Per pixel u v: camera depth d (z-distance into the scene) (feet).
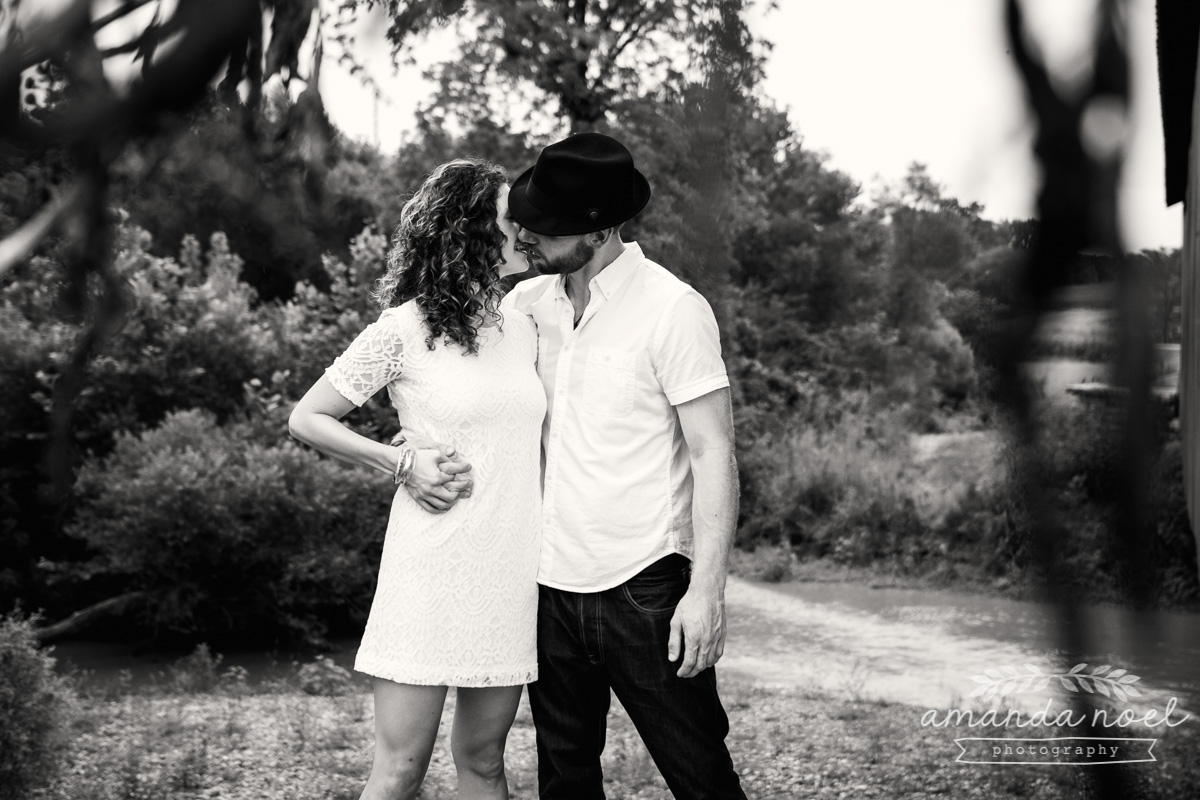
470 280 7.97
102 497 32.60
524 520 8.23
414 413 8.18
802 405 70.03
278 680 29.27
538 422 8.36
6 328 32.76
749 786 16.90
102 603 32.81
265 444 34.91
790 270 78.89
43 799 16.01
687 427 8.01
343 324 38.24
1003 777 15.53
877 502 50.16
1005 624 35.91
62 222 2.39
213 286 39.22
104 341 2.87
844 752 18.81
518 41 28.43
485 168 8.18
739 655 32.19
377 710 8.26
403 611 8.05
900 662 30.45
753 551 53.72
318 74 2.50
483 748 8.55
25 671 16.21
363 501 34.73
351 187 39.81
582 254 7.93
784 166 80.28
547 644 8.39
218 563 32.94
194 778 17.43
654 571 8.10
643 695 8.09
